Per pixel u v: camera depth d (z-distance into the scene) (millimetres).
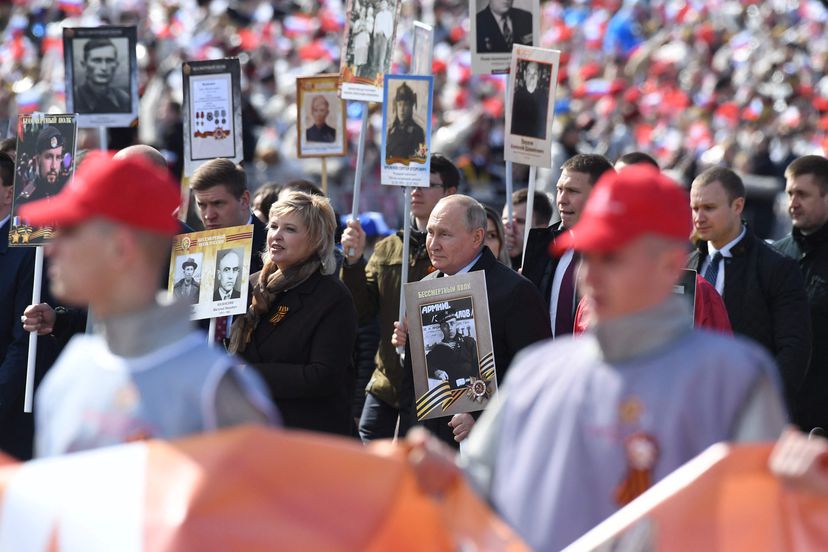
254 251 15820
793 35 60844
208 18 64438
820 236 16500
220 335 14750
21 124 15008
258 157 37562
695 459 6938
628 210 7137
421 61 18000
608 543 6957
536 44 18109
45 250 15172
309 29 64062
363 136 16984
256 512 6969
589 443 7254
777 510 6848
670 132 48375
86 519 6992
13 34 57625
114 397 7191
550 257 15406
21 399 15086
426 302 13195
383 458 7266
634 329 7203
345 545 7090
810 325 14922
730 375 7031
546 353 7699
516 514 7480
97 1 62812
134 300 7332
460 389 13039
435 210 13719
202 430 7121
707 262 15562
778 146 44438
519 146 17141
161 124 36438
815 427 16359
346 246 16594
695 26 63719
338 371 13461
